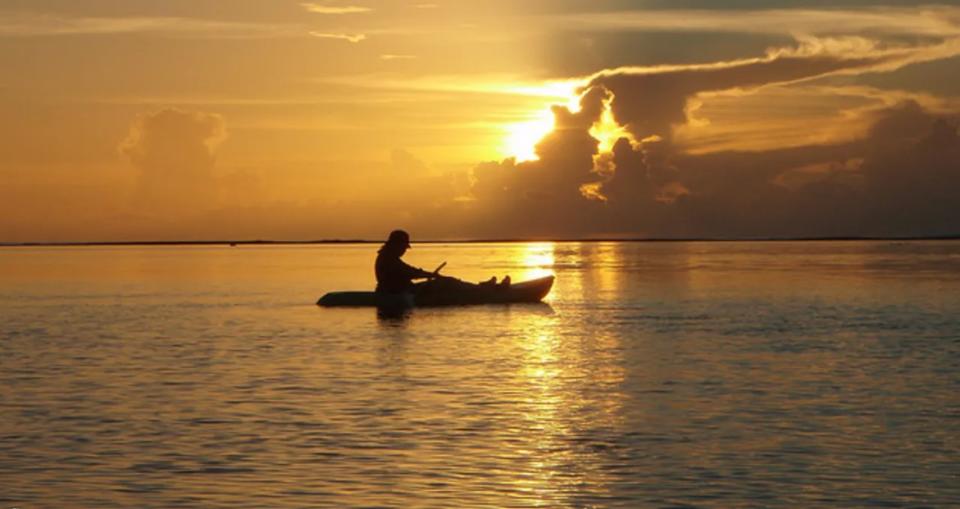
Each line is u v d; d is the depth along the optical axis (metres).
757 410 16.91
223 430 15.45
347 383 19.94
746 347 25.83
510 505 11.58
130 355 24.44
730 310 37.66
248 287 55.38
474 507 11.51
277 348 25.86
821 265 86.69
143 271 81.38
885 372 21.14
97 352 25.06
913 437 14.73
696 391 18.86
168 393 18.78
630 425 15.73
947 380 19.98
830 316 34.81
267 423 15.98
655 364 22.61
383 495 11.98
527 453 13.92
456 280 40.41
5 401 17.92
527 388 19.27
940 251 149.25
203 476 12.80
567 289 52.16
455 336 28.73
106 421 16.16
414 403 17.67
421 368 22.06
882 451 13.88
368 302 39.56
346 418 16.36
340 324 32.47
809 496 11.84
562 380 20.23
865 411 16.75
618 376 20.77
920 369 21.55
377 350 25.31
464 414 16.66
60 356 24.27
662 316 35.25
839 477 12.61
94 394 18.69
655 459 13.55
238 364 22.75
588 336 28.64
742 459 13.52
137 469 13.13
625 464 13.30
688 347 25.86
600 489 12.18
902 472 12.80
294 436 15.02
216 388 19.34
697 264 94.25
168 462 13.48
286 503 11.68
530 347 25.94
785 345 26.22
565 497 11.87
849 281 57.72
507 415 16.56
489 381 20.14
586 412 16.80
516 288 41.31
